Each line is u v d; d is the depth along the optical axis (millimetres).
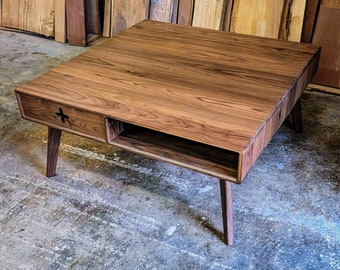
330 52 2660
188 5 2945
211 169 1541
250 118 1567
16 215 1792
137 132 1726
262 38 2232
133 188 1947
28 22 3359
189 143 1675
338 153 2205
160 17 3062
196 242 1683
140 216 1800
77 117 1672
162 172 2049
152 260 1608
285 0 2691
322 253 1645
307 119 2479
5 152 2160
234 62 1975
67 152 2166
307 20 2752
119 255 1627
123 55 2016
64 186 1950
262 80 1827
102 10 3354
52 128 1868
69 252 1636
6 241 1675
